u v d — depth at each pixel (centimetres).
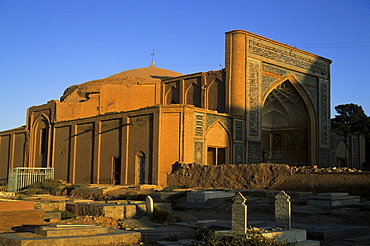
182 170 1761
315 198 1154
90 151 2214
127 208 1066
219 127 2011
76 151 2312
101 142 2152
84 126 2286
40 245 626
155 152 1842
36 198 1399
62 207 1157
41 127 2656
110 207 1046
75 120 2338
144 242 718
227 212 1173
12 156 2892
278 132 2748
